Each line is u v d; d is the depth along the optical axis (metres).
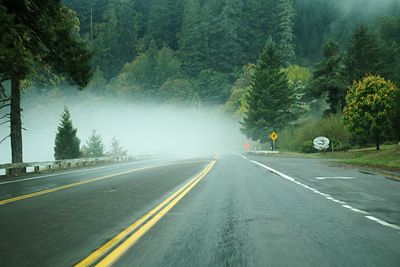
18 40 23.11
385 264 5.46
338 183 17.34
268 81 76.00
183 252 6.07
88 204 11.34
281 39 191.00
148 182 18.20
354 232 7.58
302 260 5.64
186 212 9.87
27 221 8.78
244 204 11.25
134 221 8.66
